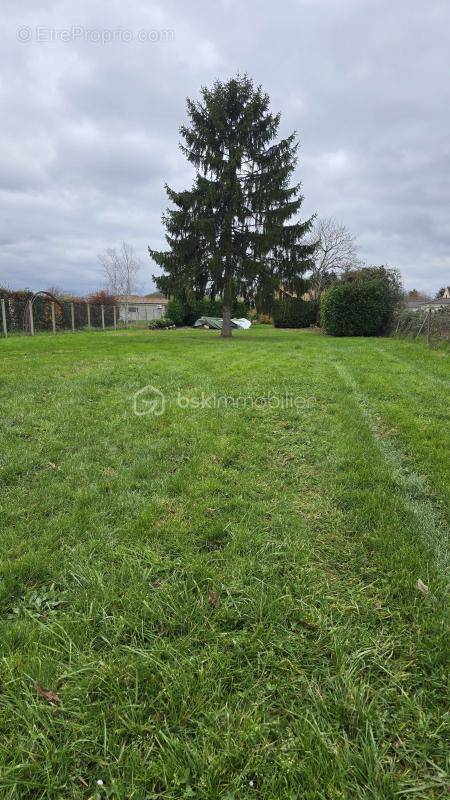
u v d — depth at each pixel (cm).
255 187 1634
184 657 144
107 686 133
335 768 110
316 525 235
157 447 351
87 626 157
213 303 3117
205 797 104
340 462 326
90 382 612
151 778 108
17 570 188
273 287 1653
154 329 2677
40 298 1839
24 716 123
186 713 125
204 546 214
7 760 111
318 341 1511
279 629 158
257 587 181
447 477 297
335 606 170
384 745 116
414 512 247
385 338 1681
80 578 185
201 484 282
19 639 151
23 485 280
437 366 836
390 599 175
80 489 271
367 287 1836
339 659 143
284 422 441
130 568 192
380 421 452
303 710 126
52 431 389
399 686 134
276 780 107
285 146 1633
